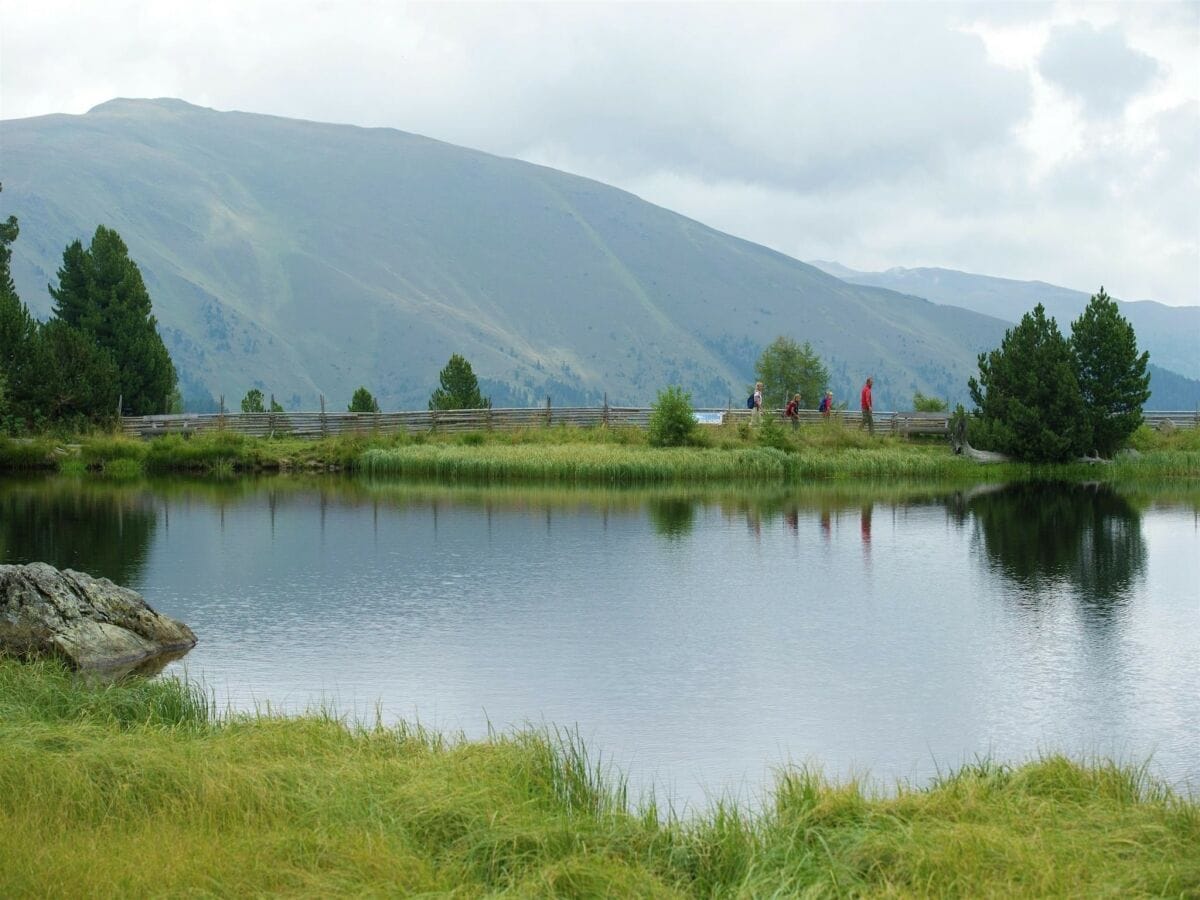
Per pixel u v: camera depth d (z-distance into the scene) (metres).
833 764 13.82
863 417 58.34
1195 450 55.69
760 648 19.78
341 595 24.31
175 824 8.96
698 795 12.57
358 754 11.33
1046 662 18.88
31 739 11.02
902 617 22.31
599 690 17.02
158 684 14.35
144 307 66.56
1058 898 7.50
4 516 36.09
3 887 7.59
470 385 65.31
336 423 60.44
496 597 24.25
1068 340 54.94
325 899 7.50
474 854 8.49
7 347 55.94
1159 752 14.31
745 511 39.12
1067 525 35.75
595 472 49.16
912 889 7.83
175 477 49.91
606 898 7.65
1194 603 23.69
